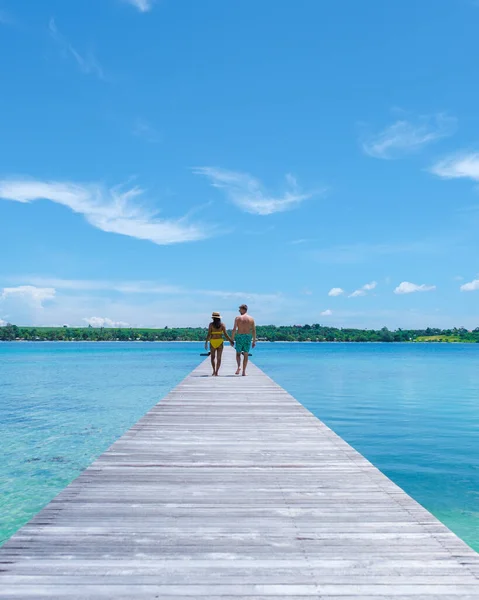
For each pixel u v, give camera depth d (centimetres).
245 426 712
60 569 277
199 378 1397
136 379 2667
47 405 1636
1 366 3950
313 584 263
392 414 1430
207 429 689
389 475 793
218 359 1458
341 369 3578
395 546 310
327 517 359
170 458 530
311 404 1655
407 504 388
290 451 564
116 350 9081
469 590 258
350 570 279
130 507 376
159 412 828
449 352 8644
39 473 834
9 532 586
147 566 281
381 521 352
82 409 1547
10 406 1616
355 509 376
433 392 2020
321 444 599
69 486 428
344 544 313
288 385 2334
